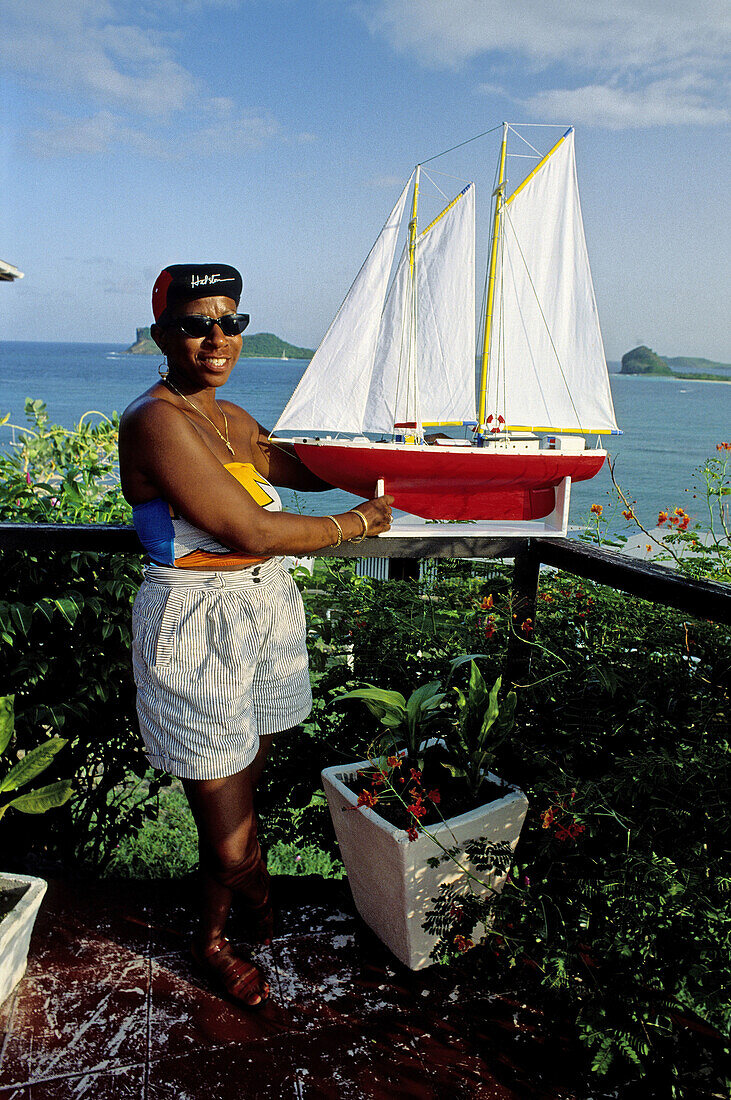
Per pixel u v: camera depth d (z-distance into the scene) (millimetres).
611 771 2031
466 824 1942
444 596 2846
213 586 1718
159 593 1721
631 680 2158
